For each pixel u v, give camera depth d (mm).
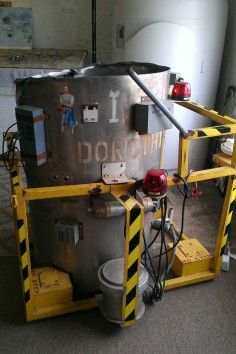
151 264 1758
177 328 1540
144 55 2709
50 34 3615
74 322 1570
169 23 2574
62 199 1513
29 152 1367
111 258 1658
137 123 1403
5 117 3100
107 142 1427
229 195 1638
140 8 2604
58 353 1420
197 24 2588
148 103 1369
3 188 2846
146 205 1509
